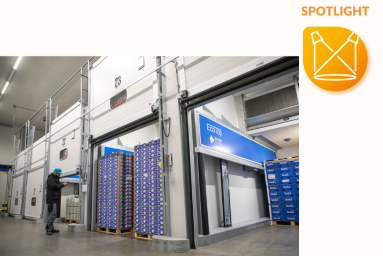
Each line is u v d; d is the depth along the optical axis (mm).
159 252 3688
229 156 6238
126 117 5977
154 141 5086
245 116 8766
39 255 3658
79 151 7578
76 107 8430
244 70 3783
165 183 4457
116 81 6578
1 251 3979
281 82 8328
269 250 3762
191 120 5094
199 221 4469
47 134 10867
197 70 4465
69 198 9148
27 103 16156
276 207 7430
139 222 5090
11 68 12289
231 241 4625
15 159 15242
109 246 4223
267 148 9609
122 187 5883
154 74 5328
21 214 12141
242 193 7230
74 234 5777
